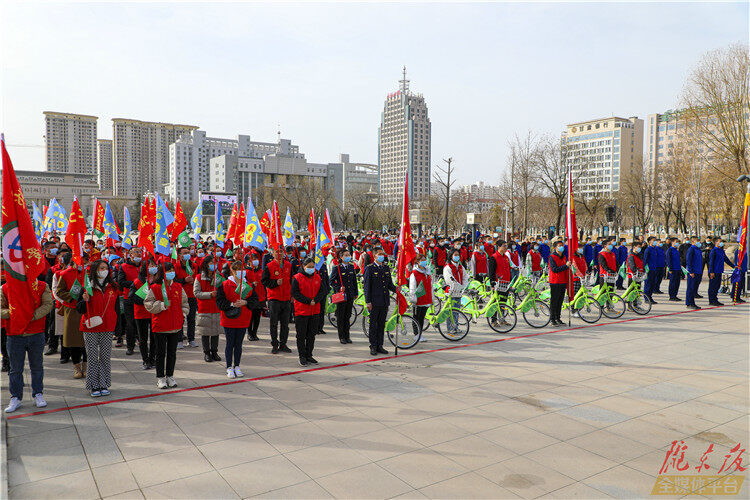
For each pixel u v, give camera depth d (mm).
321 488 4785
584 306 13328
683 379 8266
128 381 8188
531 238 25516
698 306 15969
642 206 50688
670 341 11008
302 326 9039
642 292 14797
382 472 5102
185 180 168375
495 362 9312
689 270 15453
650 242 16141
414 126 153625
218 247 14672
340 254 10922
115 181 195875
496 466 5246
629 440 5914
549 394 7512
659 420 6531
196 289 9266
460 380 8195
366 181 178375
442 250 21000
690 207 44156
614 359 9500
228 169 132875
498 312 11945
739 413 6793
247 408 6902
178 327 7820
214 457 5430
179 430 6148
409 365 9125
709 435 6078
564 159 41469
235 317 8078
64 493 4680
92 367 7320
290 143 196625
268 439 5887
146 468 5172
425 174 157000
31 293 6809
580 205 50844
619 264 18078
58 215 19250
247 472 5094
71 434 6027
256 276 11047
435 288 13586
